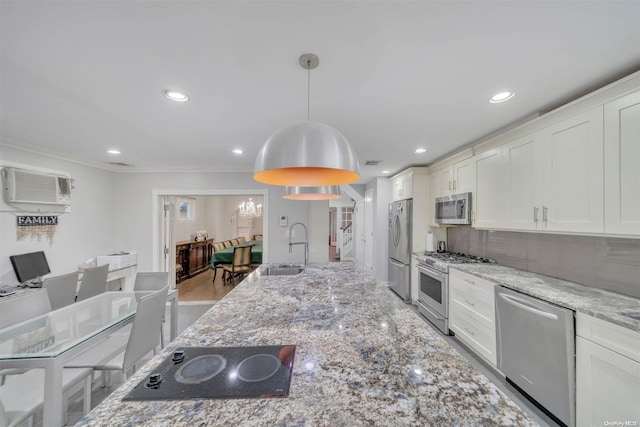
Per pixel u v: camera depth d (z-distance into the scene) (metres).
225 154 3.44
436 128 2.41
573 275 2.07
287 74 1.52
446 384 0.79
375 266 5.24
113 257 3.89
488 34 1.18
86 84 1.62
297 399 0.73
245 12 1.06
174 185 4.47
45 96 1.78
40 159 3.23
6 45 1.24
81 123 2.29
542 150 1.98
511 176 2.29
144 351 1.79
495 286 2.14
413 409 0.68
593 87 1.65
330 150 1.00
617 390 1.31
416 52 1.31
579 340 1.50
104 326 1.77
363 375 0.84
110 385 2.15
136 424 0.65
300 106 1.94
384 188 5.14
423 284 3.48
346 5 1.03
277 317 1.39
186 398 0.74
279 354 0.99
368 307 1.54
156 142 2.88
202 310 3.99
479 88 1.67
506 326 2.01
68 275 2.61
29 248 3.07
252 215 9.95
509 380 2.02
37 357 1.33
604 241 1.85
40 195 3.14
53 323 1.83
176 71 1.49
